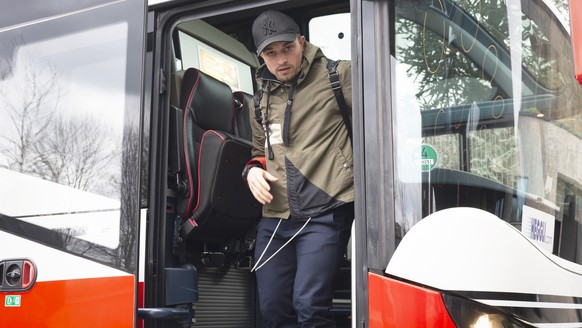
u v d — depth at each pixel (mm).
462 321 2711
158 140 3568
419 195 2908
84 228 3449
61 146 3635
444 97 3025
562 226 3016
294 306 3395
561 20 3207
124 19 3592
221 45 4852
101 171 3477
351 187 3385
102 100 3568
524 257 2814
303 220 3428
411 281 2783
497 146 3016
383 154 2945
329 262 3361
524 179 3004
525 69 3115
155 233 3492
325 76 3441
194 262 4055
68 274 3420
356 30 3088
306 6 4859
